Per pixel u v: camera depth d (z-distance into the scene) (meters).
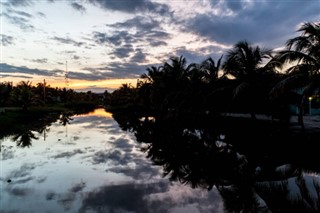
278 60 13.61
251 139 15.13
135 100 54.31
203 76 25.91
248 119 23.14
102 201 6.21
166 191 6.98
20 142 16.39
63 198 6.45
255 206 5.73
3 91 51.59
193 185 7.49
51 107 62.12
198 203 6.05
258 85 18.12
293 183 7.17
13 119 28.61
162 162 10.66
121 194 6.74
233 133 18.52
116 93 92.88
